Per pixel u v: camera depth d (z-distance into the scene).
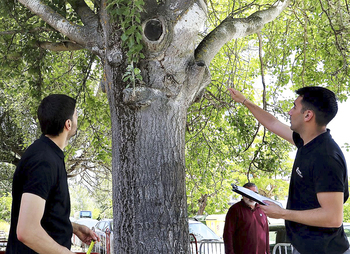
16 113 13.02
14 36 8.00
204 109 10.70
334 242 2.84
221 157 11.66
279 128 4.02
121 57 4.84
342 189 2.76
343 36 8.71
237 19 6.21
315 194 2.84
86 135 14.16
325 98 2.96
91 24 5.48
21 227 2.39
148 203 4.67
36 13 5.80
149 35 4.73
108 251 11.98
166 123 4.79
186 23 4.80
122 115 4.83
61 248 2.49
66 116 2.82
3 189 16.23
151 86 4.79
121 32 4.85
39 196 2.47
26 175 2.53
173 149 4.81
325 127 3.01
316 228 2.87
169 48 4.77
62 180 2.71
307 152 2.93
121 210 4.76
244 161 11.15
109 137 11.97
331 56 9.72
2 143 13.18
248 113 10.45
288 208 3.05
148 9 4.92
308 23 10.44
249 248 6.43
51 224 2.63
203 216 16.36
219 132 11.44
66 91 10.39
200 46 5.63
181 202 4.79
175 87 4.84
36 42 7.20
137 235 4.63
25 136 13.34
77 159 15.95
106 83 5.05
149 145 4.74
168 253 4.61
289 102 10.78
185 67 4.92
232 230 6.39
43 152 2.62
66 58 11.17
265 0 10.23
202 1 5.02
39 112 2.80
